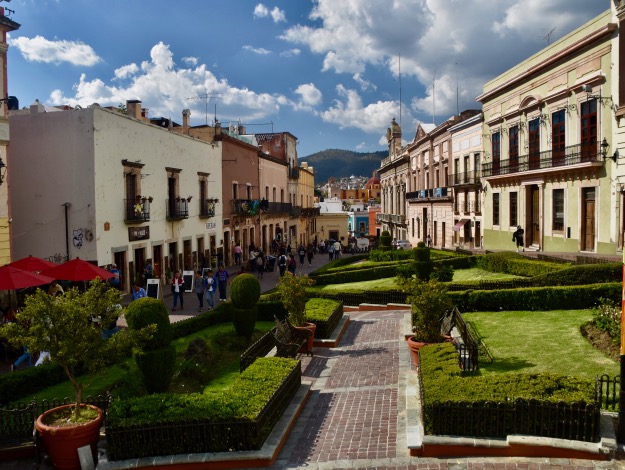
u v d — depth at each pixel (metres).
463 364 10.38
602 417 7.59
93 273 15.88
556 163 26.70
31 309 8.01
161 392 9.87
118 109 32.16
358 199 141.12
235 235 40.56
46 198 22.98
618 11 22.02
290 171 57.97
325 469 7.30
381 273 27.22
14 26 19.55
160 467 7.55
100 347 8.30
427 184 51.06
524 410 7.25
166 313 10.07
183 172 31.39
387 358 12.96
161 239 28.58
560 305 15.60
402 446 7.84
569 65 25.98
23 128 23.12
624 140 21.94
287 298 14.49
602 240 23.73
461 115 42.00
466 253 30.89
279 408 9.01
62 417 8.20
